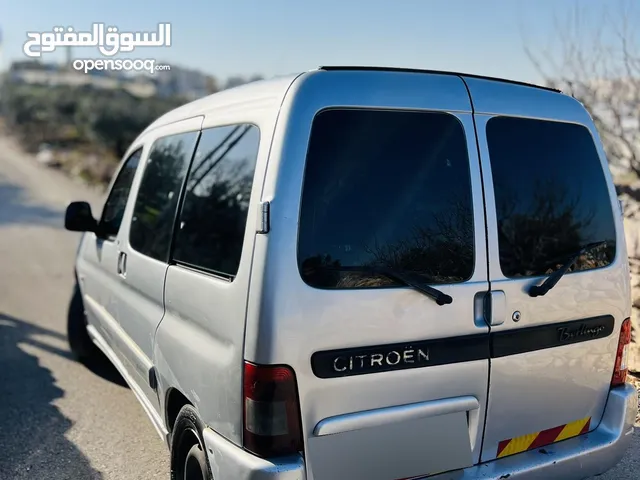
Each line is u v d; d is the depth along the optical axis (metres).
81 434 4.26
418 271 2.44
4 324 6.89
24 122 49.31
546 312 2.70
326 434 2.30
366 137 2.41
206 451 2.54
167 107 34.34
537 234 2.73
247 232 2.35
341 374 2.30
